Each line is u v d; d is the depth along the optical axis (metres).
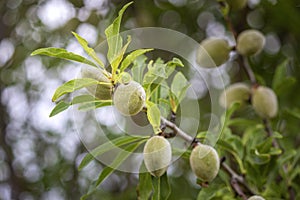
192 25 1.91
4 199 2.01
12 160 2.02
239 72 1.73
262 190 1.22
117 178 1.92
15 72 1.93
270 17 1.82
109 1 1.77
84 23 1.73
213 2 1.84
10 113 2.04
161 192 1.07
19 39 1.91
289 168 1.25
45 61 1.80
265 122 1.28
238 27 1.80
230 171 1.16
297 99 1.72
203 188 1.15
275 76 1.36
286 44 1.84
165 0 1.86
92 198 1.85
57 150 1.93
